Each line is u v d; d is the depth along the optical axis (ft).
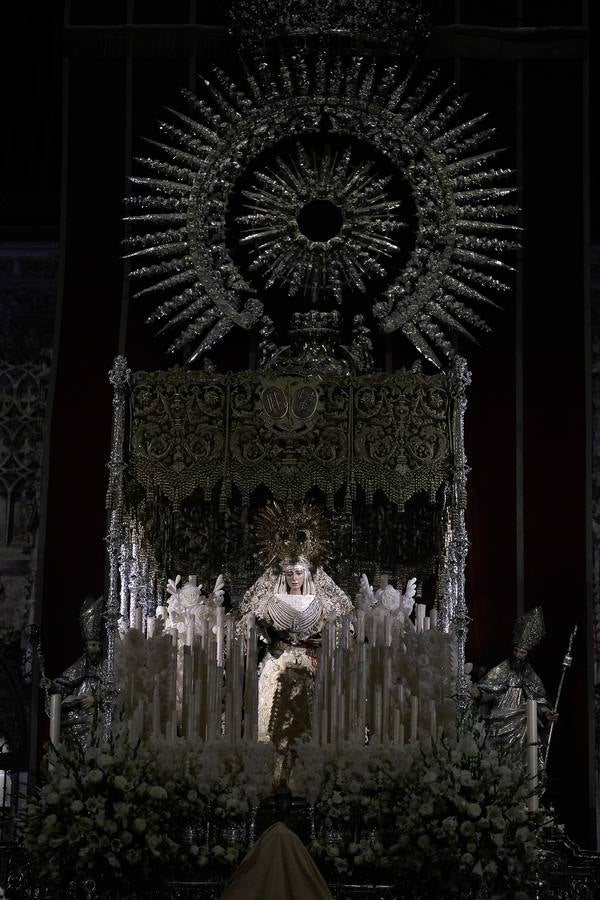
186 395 48.01
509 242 55.52
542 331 55.31
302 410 47.91
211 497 51.75
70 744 41.50
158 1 57.57
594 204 59.93
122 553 47.85
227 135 55.98
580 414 54.60
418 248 55.16
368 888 41.24
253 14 56.44
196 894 41.14
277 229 55.52
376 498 52.70
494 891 40.47
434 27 57.36
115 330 55.31
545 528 53.78
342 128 55.93
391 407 48.06
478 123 56.85
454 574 46.93
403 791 40.98
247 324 54.54
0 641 58.70
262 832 43.62
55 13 62.08
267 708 47.16
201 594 52.03
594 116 60.70
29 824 40.47
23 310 60.95
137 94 57.06
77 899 40.40
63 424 54.65
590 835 51.21
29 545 59.41
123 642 45.32
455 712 44.65
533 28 57.36
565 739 52.06
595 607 57.36
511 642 52.90
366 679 44.98
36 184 61.00
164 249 55.26
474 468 54.34
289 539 52.11
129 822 39.65
